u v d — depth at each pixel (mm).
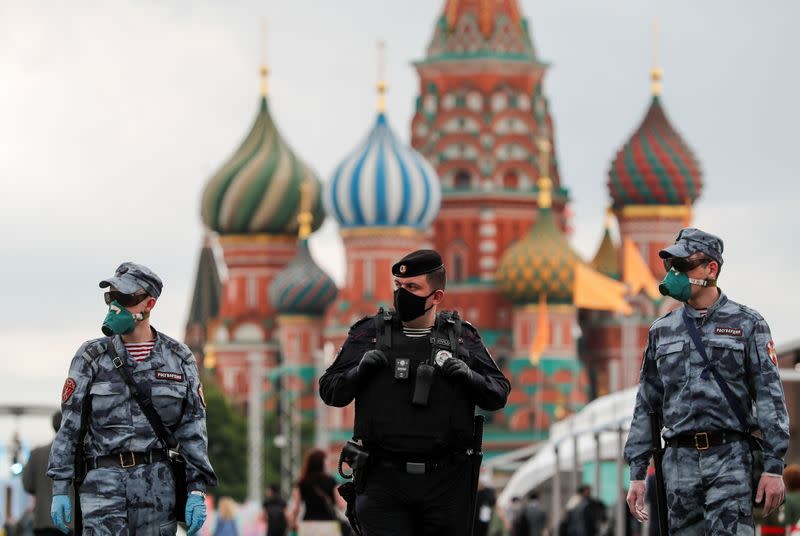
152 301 30734
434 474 27609
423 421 27484
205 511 30656
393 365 27672
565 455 105938
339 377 27828
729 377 29828
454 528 27750
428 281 27750
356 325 28281
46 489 40938
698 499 29891
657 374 30547
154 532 30562
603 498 101250
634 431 30688
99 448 30375
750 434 29938
